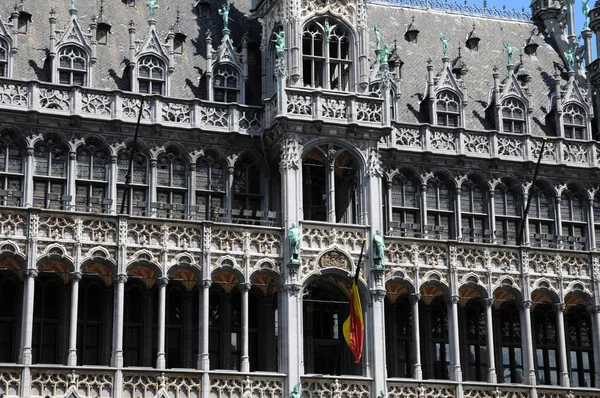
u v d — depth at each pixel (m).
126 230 56.66
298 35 61.56
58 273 57.28
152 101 60.19
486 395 60.19
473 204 65.12
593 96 70.81
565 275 63.59
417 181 64.31
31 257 54.88
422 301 63.31
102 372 54.62
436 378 62.81
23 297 55.44
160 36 65.12
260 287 60.62
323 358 61.22
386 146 63.31
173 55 62.91
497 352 63.88
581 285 63.69
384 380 58.00
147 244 56.88
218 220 60.28
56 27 63.12
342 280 59.81
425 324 62.97
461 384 59.78
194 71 63.84
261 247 58.38
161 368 55.53
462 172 65.06
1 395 52.97
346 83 62.81
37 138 58.38
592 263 64.19
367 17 69.62
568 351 65.19
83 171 59.09
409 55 69.81
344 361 61.19
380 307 58.94
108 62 62.28
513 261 62.78
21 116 58.06
